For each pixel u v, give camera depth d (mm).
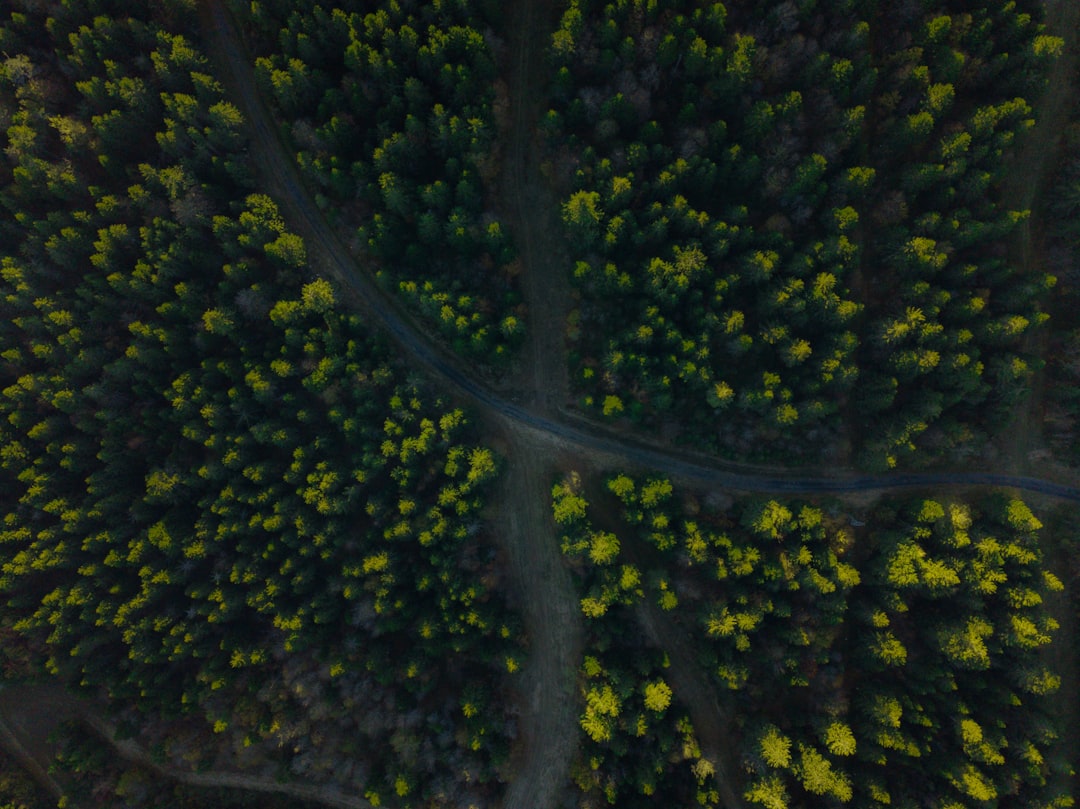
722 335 71000
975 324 70125
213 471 70438
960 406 74375
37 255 71062
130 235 69500
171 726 75625
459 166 71562
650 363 71875
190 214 68875
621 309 74812
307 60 68188
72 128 67312
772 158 68438
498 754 74000
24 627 70312
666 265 67438
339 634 74250
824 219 69875
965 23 64750
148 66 69000
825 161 67062
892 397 70750
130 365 71000
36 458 72812
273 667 73688
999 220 68250
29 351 73250
